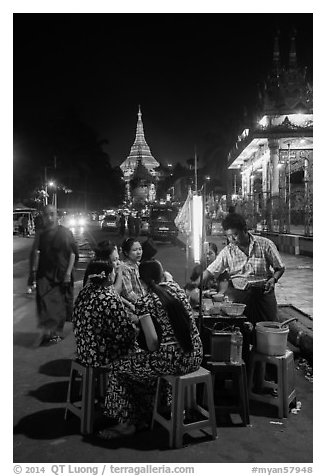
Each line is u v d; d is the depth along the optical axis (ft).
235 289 16.79
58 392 16.08
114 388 13.34
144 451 12.28
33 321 25.41
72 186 166.50
